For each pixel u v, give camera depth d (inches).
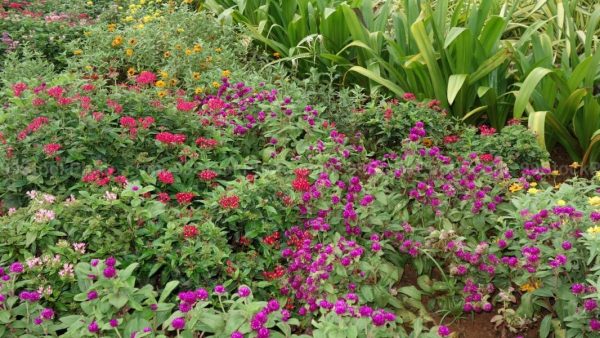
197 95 170.7
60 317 96.7
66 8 260.7
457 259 110.4
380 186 121.0
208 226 107.4
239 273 105.6
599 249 90.1
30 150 124.3
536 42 176.7
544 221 104.8
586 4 217.5
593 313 90.7
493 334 108.3
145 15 241.9
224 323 83.9
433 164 132.0
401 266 117.6
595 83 170.4
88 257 102.2
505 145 144.0
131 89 147.0
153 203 110.7
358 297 99.2
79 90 143.8
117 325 81.7
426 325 108.3
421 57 174.2
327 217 117.0
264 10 223.0
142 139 131.6
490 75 177.2
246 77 179.2
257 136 155.0
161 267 108.2
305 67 212.5
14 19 228.4
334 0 214.4
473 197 120.7
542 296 104.2
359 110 165.2
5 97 165.0
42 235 102.0
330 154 135.0
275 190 120.7
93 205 106.7
